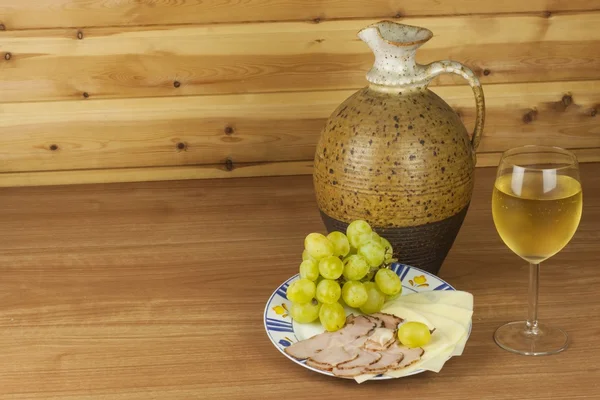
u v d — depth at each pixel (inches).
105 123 59.7
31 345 42.9
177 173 60.8
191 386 40.1
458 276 47.4
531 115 60.9
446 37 58.9
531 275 42.4
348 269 42.1
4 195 58.4
